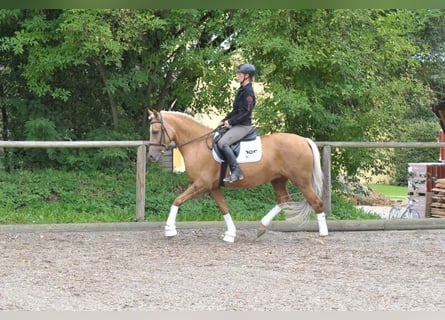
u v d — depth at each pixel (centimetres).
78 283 834
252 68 1085
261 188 1419
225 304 743
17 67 1517
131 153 1527
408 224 1278
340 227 1255
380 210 1870
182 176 1467
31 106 1495
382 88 1380
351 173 1445
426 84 1919
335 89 1360
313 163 1112
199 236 1177
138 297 769
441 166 1653
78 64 1424
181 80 1521
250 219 1277
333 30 1345
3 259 974
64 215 1255
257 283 842
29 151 1514
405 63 1550
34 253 1020
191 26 1391
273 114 1333
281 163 1102
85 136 1556
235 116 1083
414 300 766
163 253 1029
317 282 852
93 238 1151
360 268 938
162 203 1324
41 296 770
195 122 1119
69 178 1411
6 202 1295
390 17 1399
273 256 1015
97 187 1390
